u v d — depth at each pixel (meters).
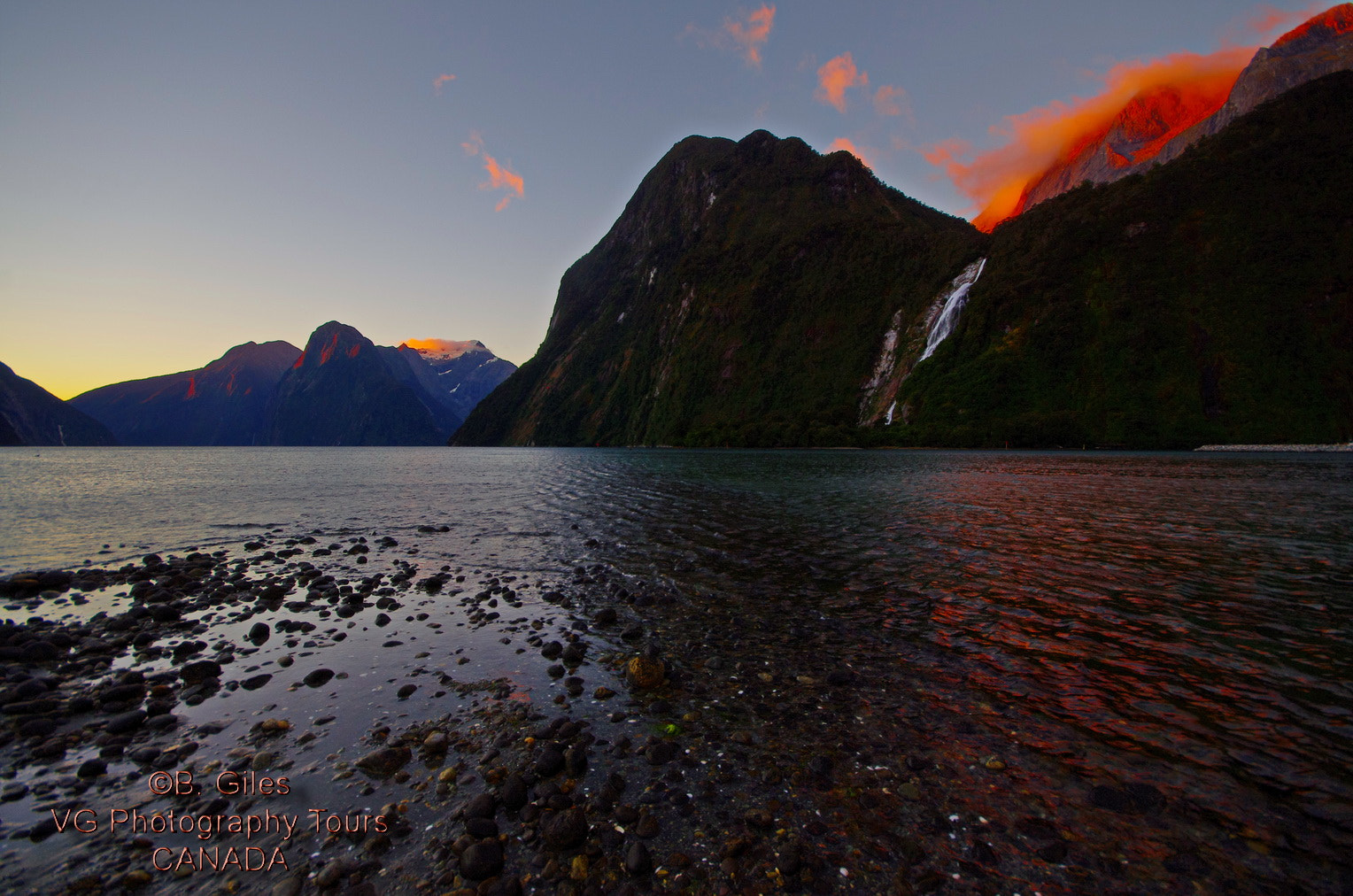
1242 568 13.38
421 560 15.13
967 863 4.15
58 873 4.12
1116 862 4.12
